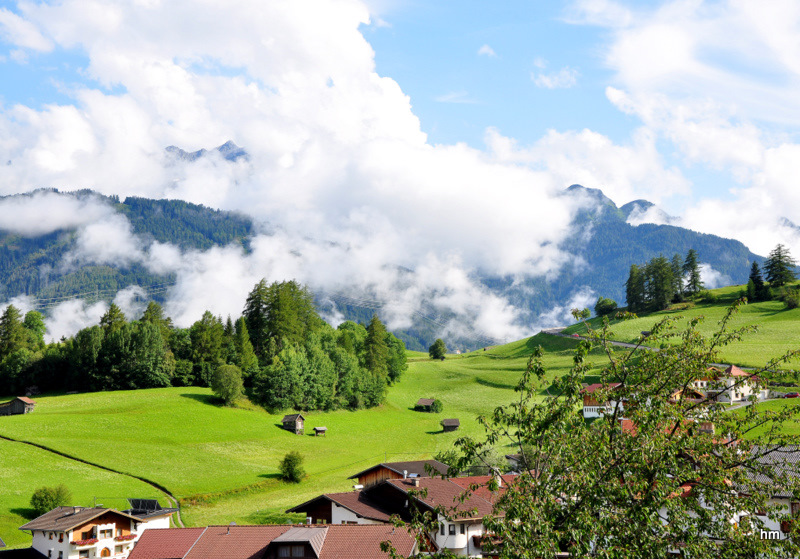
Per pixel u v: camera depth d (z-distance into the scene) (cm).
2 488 8575
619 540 1903
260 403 15375
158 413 13288
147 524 7350
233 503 9081
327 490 9894
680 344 2275
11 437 10788
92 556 6769
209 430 12825
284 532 5006
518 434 2177
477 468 7988
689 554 1911
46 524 6844
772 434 2147
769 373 2159
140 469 10094
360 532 4828
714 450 2162
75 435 11394
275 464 11381
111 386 15738
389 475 7388
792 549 1909
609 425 2109
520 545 1867
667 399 2172
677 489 2008
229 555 4866
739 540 1959
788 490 2034
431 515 2156
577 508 1980
